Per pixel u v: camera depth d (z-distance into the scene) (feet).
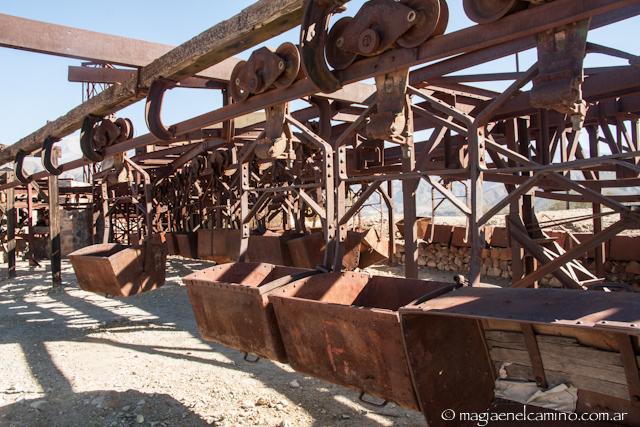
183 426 13.91
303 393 16.21
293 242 26.14
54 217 40.91
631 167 9.33
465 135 11.43
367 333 9.99
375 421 14.03
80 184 67.10
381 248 25.46
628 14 11.97
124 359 20.56
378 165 28.14
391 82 11.55
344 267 23.93
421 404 9.35
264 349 13.17
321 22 11.44
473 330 10.10
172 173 42.60
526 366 9.66
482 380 10.14
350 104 22.94
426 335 9.38
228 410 14.89
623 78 16.15
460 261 41.39
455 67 16.83
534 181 10.35
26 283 44.62
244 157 16.84
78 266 26.27
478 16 9.14
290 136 15.17
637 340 7.56
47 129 25.77
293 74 13.17
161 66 15.75
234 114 15.92
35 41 14.58
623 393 8.13
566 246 32.37
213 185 36.88
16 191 64.28
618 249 29.86
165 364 19.71
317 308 10.92
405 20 10.14
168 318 28.78
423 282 12.41
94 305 33.19
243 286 13.09
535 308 7.36
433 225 43.47
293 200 33.60
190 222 45.01
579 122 8.55
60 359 20.72
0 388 17.20
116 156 25.70
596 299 7.12
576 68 8.20
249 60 14.49
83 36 15.53
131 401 15.70
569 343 8.59
